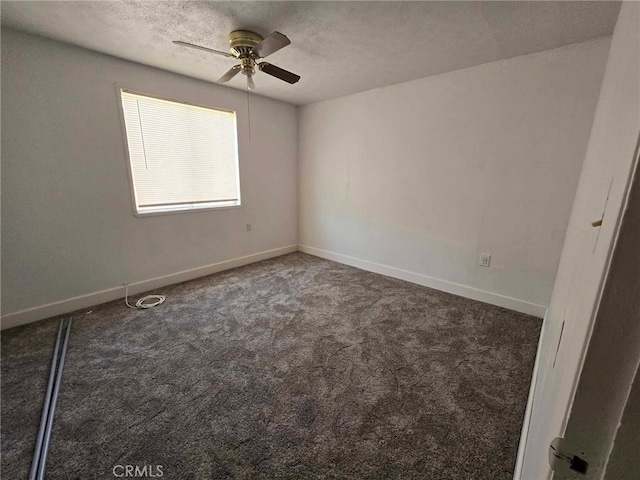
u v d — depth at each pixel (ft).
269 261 13.05
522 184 7.84
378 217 11.30
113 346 6.51
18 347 6.41
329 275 11.28
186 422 4.58
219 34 6.54
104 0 5.30
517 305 8.35
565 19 5.64
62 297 7.93
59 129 7.34
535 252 7.89
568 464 0.99
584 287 1.71
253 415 4.72
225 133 11.01
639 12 1.97
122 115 8.30
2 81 6.49
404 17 5.71
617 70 3.33
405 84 9.66
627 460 0.87
